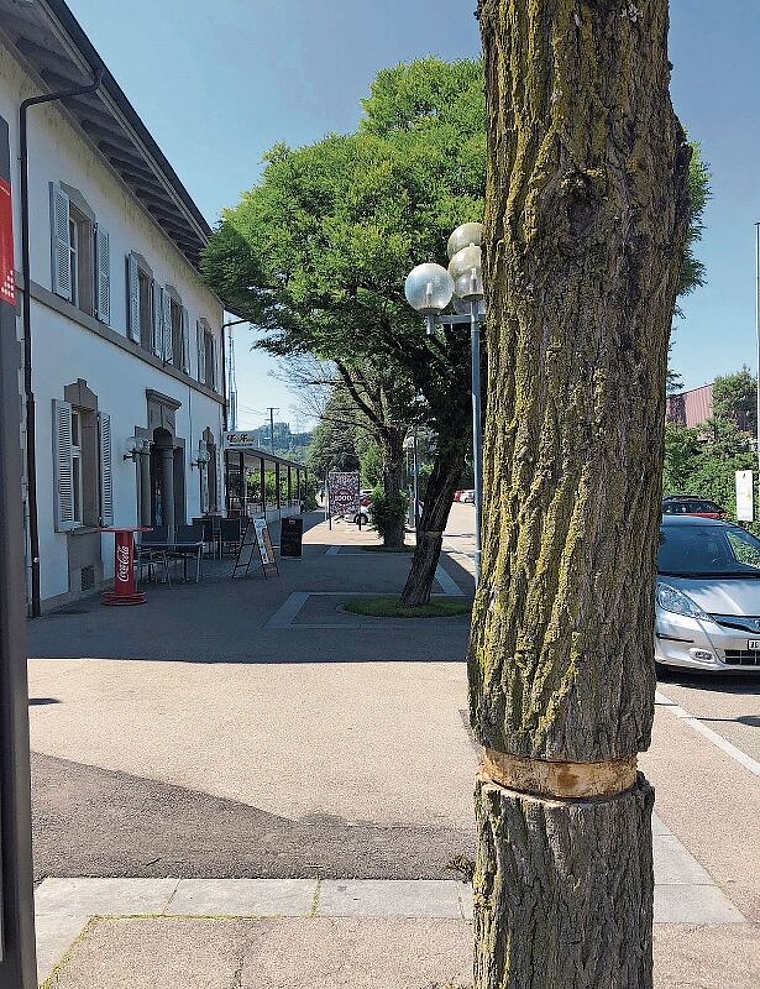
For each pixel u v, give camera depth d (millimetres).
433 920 3580
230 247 12609
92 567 15273
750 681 8391
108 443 16078
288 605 13477
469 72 13156
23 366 12352
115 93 13805
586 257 1802
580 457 1831
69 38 12102
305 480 64125
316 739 6344
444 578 18328
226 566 20406
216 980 3137
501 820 1935
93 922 3564
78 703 7398
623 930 1899
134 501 18031
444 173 11398
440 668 8781
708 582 8562
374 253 10625
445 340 11859
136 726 6691
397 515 26609
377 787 5324
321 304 11727
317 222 11781
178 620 12016
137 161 16469
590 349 1819
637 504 1865
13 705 2486
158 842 4453
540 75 1818
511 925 1927
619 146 1796
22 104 12391
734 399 48875
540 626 1859
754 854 4406
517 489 1900
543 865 1886
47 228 13469
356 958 3279
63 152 14125
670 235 1869
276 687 7961
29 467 12469
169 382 21500
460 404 11711
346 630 11109
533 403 1869
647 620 1904
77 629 11297
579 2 1789
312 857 4258
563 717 1842
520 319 1880
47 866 4145
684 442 32469
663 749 6215
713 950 3400
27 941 2533
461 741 6293
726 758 6012
